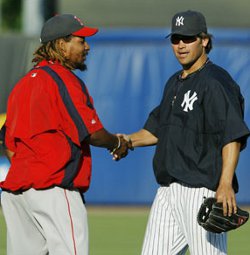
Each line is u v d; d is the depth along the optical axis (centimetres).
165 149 2100
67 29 2052
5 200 2064
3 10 11856
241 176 4341
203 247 2055
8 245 2081
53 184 1989
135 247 3266
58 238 1994
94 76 4362
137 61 4347
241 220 2014
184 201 2072
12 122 2041
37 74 2019
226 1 5225
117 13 5225
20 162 2022
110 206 4422
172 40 2103
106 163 4397
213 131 2033
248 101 4291
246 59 4294
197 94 2053
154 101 4341
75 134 1984
